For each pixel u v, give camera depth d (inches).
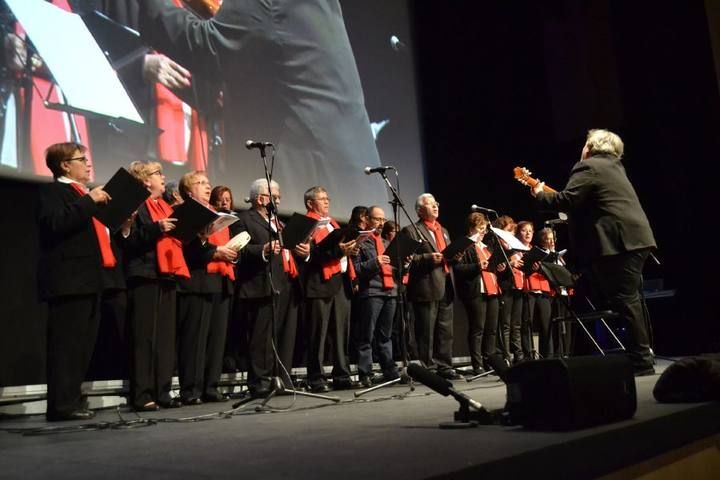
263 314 165.0
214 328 159.9
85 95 162.7
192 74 188.4
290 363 170.4
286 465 62.5
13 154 149.5
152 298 142.0
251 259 164.7
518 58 325.4
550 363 77.3
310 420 101.7
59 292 118.7
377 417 101.6
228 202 166.1
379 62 259.1
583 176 131.0
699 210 265.0
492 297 232.8
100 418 124.2
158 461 68.6
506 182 313.1
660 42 278.7
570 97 321.1
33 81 153.6
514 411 81.4
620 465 75.1
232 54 200.4
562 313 251.6
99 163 163.8
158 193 148.7
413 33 278.5
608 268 132.0
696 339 260.5
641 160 284.8
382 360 201.8
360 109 244.8
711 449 91.0
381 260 187.6
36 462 71.1
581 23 314.7
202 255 151.9
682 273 268.1
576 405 75.6
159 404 143.3
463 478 56.6
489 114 308.7
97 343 162.4
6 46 149.6
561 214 251.6
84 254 121.4
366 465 60.4
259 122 205.5
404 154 265.9
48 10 158.1
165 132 179.6
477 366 220.5
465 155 295.1
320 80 228.2
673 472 83.3
